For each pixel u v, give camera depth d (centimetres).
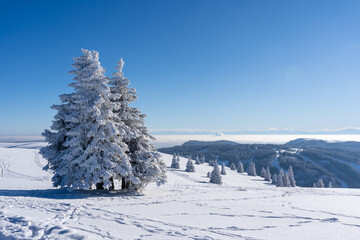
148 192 1898
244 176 11225
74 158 1600
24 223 689
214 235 720
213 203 1419
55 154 1720
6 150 7238
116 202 1331
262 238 713
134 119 1928
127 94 1958
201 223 877
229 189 2353
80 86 1661
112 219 877
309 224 934
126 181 1856
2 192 1631
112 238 625
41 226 665
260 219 997
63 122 1741
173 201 1451
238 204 1405
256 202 1518
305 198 1792
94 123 1653
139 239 633
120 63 1964
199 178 7456
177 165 9619
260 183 9594
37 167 4888
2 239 554
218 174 6450
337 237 765
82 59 1714
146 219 905
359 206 1457
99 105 1622
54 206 1102
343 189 2577
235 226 850
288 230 828
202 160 14588
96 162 1552
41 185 2341
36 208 1031
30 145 11900
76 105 1647
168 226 806
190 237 684
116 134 1656
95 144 1596
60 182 1648
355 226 926
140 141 1898
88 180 1501
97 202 1293
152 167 1791
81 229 701
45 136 1702
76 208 1072
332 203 1549
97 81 1689
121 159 1709
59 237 569
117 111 1905
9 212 876
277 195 1956
